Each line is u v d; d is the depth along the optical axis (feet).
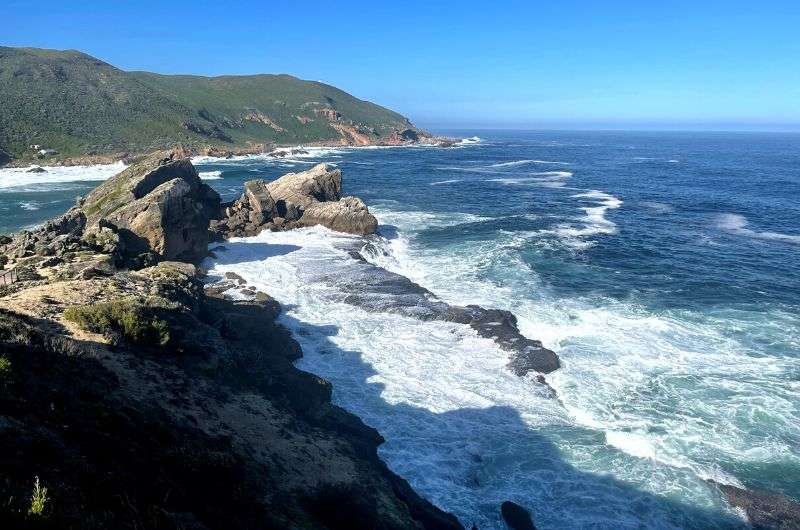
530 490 61.21
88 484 32.19
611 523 56.70
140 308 68.44
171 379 59.00
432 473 63.41
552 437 70.23
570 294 119.75
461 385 81.92
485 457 66.49
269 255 141.38
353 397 78.38
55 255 99.09
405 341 95.14
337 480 53.47
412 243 163.73
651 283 127.95
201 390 59.93
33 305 66.69
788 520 57.47
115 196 150.20
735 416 74.69
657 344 95.55
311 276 124.88
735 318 107.45
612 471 64.13
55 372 47.50
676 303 115.14
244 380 69.05
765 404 77.41
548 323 103.71
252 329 90.79
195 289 91.56
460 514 57.41
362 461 59.93
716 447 68.44
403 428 71.67
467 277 130.00
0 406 36.73
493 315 103.91
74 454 35.12
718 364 88.79
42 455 32.91
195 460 42.01
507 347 92.63
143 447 41.83
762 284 128.47
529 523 56.24
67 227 122.01
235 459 46.80
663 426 72.38
